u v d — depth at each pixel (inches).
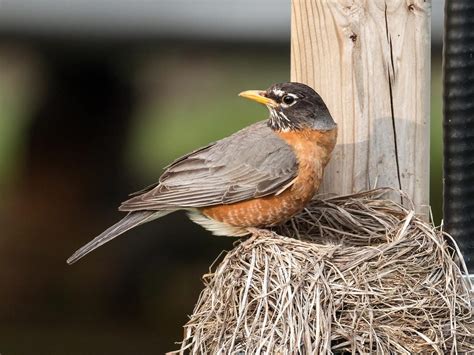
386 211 382.3
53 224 820.6
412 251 359.3
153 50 737.0
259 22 657.6
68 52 735.7
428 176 380.8
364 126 380.2
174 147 917.2
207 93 957.8
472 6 352.2
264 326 343.3
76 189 829.2
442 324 347.9
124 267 808.3
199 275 797.9
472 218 358.9
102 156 826.8
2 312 772.6
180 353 369.1
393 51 374.0
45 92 810.2
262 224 406.3
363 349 338.3
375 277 349.4
